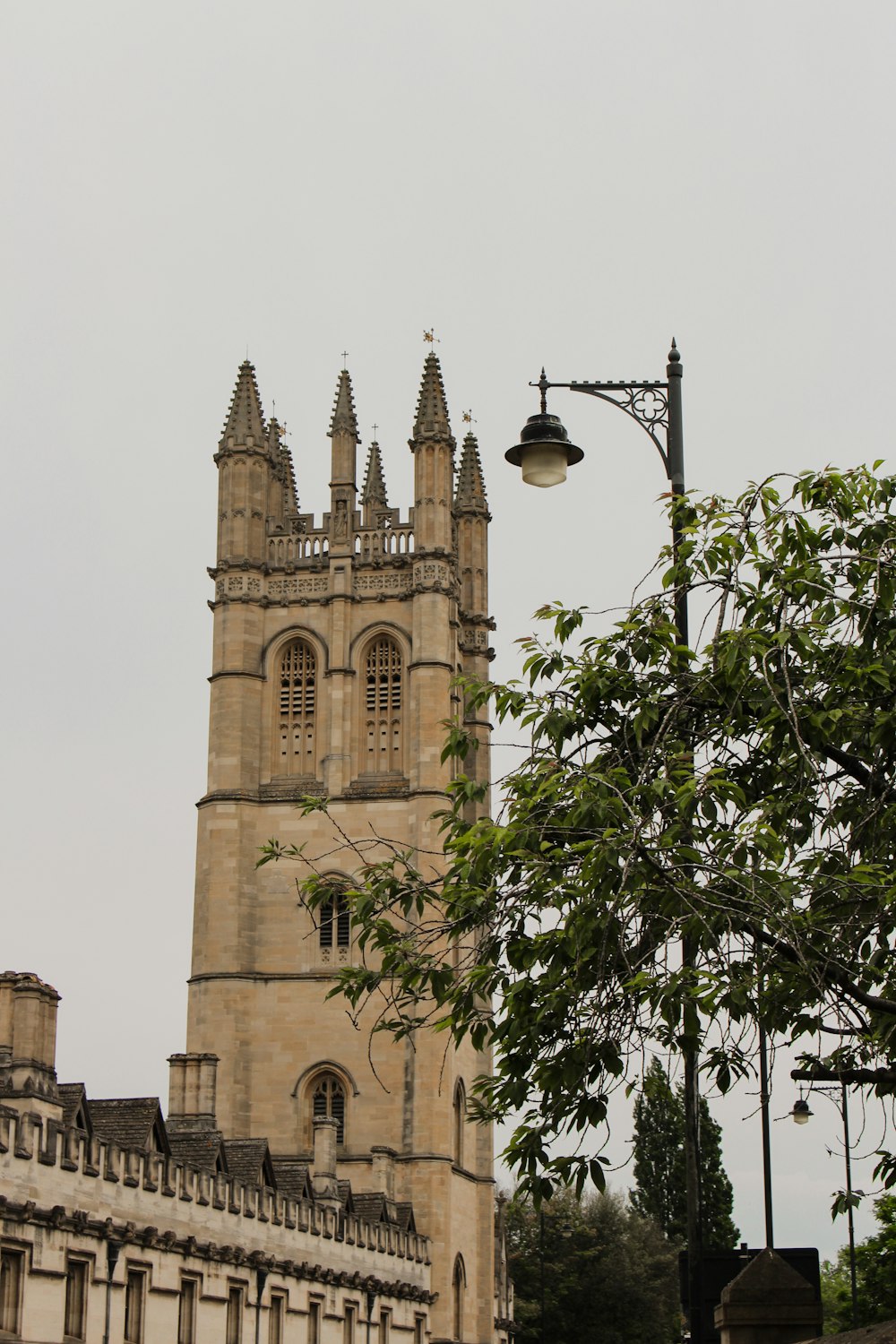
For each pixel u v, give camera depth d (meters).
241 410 163.00
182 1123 101.69
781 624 27.91
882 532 31.56
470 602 176.38
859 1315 99.81
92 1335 70.50
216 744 155.62
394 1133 144.50
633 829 25.08
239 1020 149.00
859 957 28.39
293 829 153.62
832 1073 27.92
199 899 153.00
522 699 30.83
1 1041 72.56
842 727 29.58
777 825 28.33
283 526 161.75
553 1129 27.41
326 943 150.00
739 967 26.31
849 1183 26.50
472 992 29.05
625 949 26.61
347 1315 107.19
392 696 157.00
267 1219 92.19
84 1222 69.75
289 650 158.75
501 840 28.03
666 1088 26.88
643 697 29.48
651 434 38.62
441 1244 141.50
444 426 160.25
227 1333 85.81
